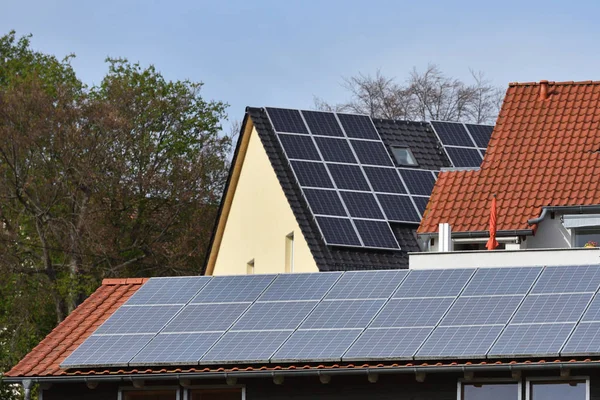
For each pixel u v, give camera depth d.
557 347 38.81
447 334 40.56
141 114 83.31
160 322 44.22
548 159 57.84
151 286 46.56
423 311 41.97
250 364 41.38
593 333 39.12
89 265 78.81
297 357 40.94
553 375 38.97
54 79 89.12
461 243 56.06
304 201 60.94
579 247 53.94
